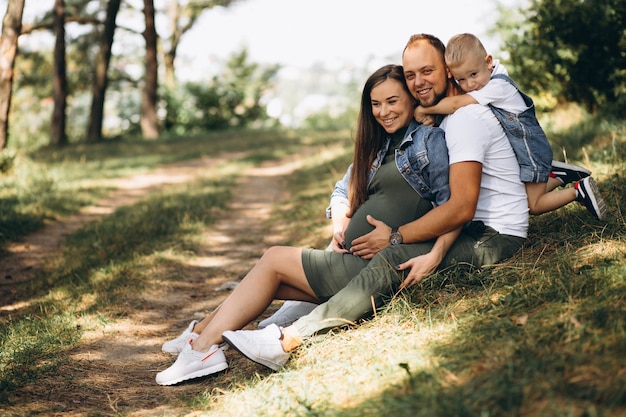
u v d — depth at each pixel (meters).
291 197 10.34
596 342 2.74
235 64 30.14
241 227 8.52
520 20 10.15
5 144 15.01
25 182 11.41
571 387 2.48
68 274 6.31
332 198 4.45
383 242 3.83
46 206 9.61
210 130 29.09
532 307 3.34
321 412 2.87
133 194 11.67
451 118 3.82
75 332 4.67
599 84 8.97
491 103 3.87
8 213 8.77
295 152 17.16
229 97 29.64
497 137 3.89
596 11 8.59
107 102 34.78
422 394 2.68
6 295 6.09
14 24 14.84
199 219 8.71
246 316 3.81
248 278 3.86
